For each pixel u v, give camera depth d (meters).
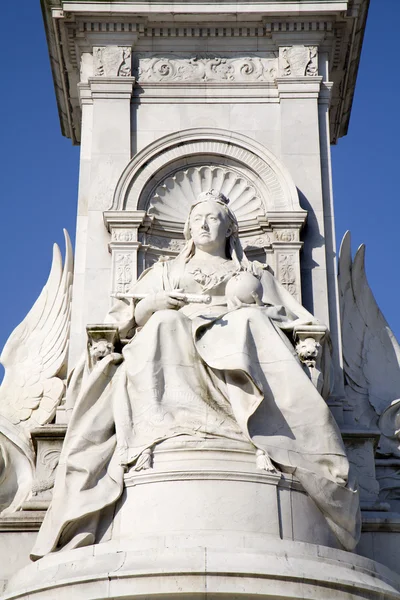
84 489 19.94
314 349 21.64
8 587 19.83
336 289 24.81
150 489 19.47
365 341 25.53
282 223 24.75
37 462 23.00
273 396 20.42
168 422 20.03
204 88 26.31
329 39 26.67
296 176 25.58
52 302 25.83
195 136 25.64
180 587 18.09
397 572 21.72
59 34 26.69
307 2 26.38
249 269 23.05
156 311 21.48
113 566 18.53
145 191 25.36
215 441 19.75
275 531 19.25
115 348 22.20
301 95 26.14
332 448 20.28
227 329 20.95
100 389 21.03
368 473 22.91
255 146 25.59
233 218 23.48
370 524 21.95
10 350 25.52
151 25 26.62
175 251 25.17
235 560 18.33
